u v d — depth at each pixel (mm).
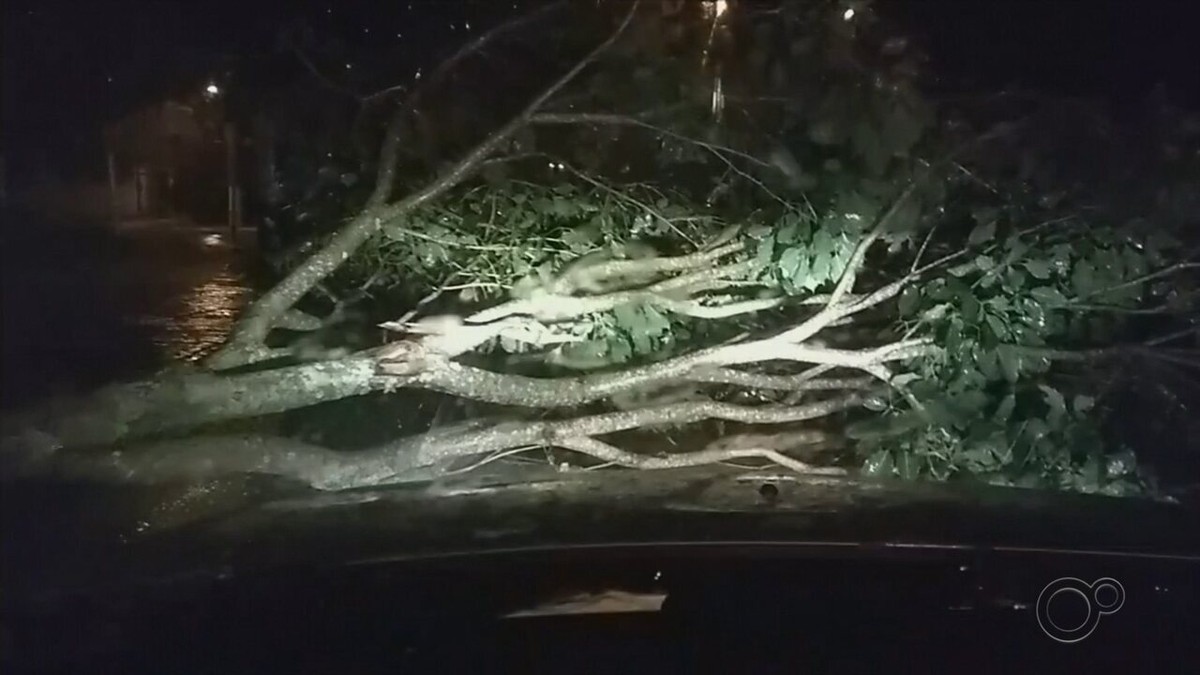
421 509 4871
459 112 6613
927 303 5660
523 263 6145
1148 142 6043
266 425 5859
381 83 7000
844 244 5785
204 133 9734
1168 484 5387
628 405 5949
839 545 3850
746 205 6152
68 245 9922
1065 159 6004
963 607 3471
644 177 6387
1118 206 5949
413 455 5449
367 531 4371
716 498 4969
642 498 4980
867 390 5793
